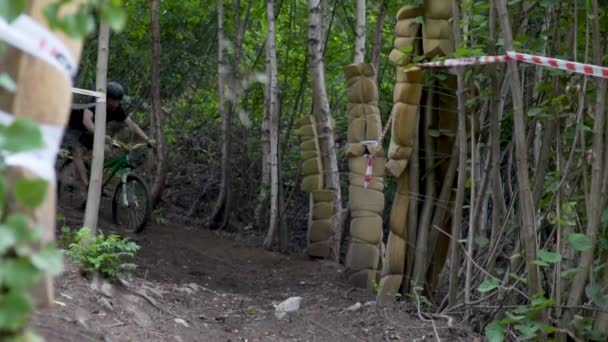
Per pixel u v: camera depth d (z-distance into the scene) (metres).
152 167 10.78
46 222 2.04
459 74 4.70
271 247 9.63
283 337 4.94
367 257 6.43
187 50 13.32
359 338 4.86
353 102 6.58
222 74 11.16
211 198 12.77
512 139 5.29
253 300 6.03
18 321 1.54
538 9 4.83
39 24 2.04
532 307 4.11
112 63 13.42
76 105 8.18
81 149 8.51
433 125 5.42
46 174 2.07
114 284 4.93
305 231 11.84
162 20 12.77
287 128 12.13
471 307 4.80
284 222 9.99
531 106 5.02
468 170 5.41
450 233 5.51
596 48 4.10
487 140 5.56
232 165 12.84
